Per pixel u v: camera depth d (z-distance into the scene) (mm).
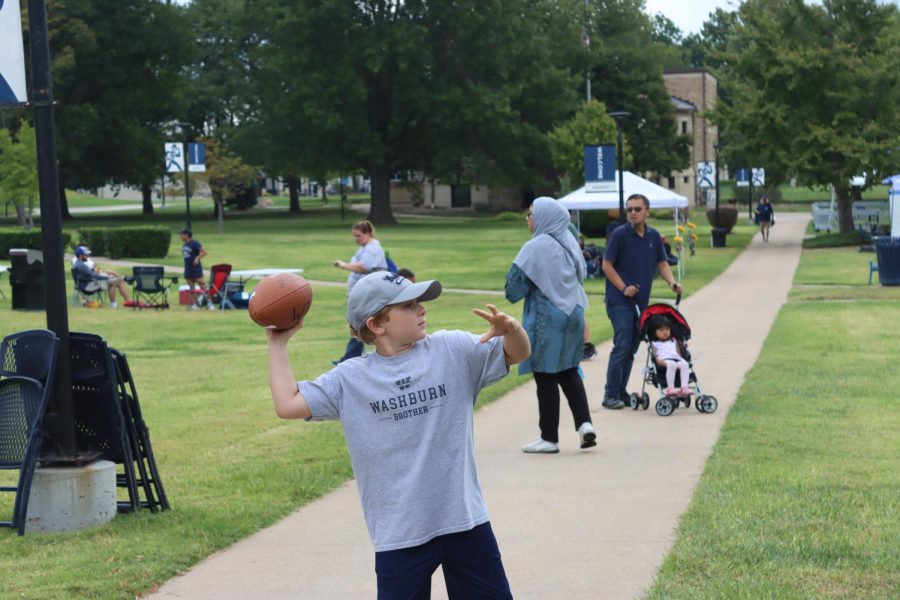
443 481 4047
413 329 4129
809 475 7988
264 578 6168
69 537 7027
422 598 4086
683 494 7691
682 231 39188
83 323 23359
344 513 7535
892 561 5930
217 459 9406
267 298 4070
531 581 5934
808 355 15086
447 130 73000
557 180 84938
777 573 5773
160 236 43500
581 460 8953
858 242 43781
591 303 25625
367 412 4066
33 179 54844
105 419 7602
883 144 42406
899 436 9430
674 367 10836
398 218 85312
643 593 5633
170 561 6414
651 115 87000
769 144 45000
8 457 7387
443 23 72812
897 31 44875
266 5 71312
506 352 4117
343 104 72125
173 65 76438
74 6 69875
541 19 82750
